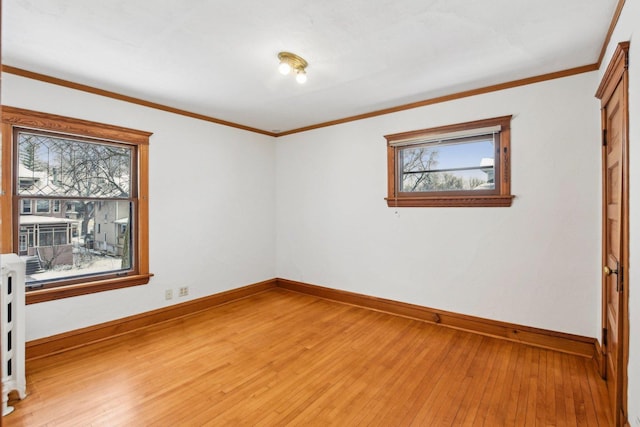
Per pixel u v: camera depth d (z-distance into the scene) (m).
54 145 3.05
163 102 3.64
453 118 3.47
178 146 3.86
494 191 3.28
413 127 3.73
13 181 2.82
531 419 2.13
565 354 2.91
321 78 3.07
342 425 2.09
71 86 3.07
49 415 2.17
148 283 3.61
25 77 2.84
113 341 3.20
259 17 2.17
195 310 4.00
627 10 1.93
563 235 2.95
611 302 2.39
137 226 3.56
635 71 1.80
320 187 4.56
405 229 3.83
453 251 3.52
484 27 2.29
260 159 4.82
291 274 4.92
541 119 3.02
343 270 4.37
